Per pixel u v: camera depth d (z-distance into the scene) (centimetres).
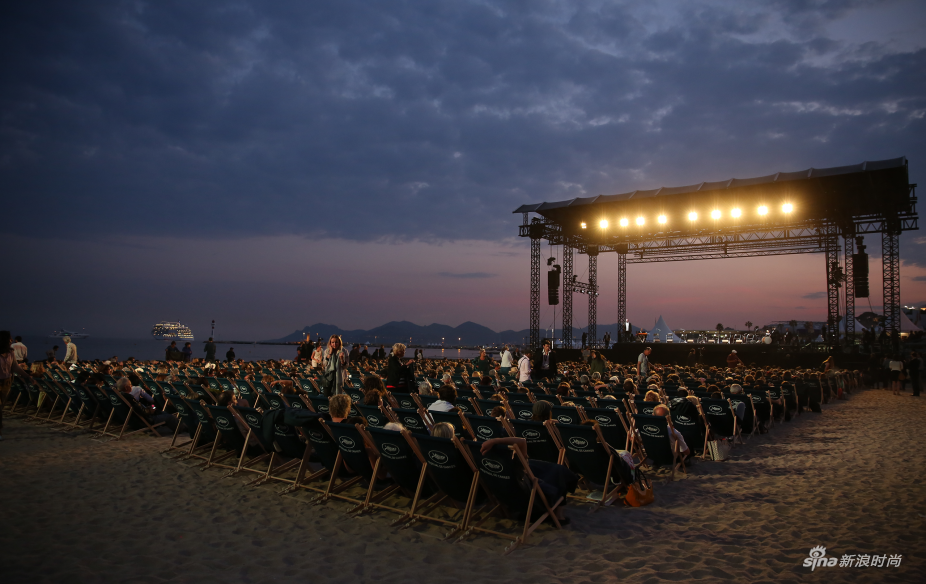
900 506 510
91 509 477
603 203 2355
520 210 2581
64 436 819
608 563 370
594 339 3003
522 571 358
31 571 347
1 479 567
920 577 352
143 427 858
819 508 504
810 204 2206
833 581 346
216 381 991
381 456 461
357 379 1160
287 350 13288
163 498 513
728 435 857
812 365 2284
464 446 406
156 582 337
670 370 1708
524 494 419
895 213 2139
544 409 546
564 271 2808
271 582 339
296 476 578
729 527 449
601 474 517
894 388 1761
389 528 438
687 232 2683
